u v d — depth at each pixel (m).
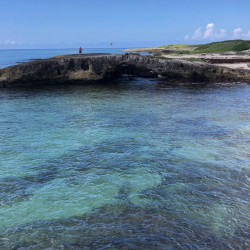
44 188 9.48
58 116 19.27
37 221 7.60
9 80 32.16
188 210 8.00
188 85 33.66
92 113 20.11
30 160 11.85
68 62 33.62
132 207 8.21
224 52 68.56
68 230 7.18
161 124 17.05
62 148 13.20
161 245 6.55
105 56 34.59
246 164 11.13
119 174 10.49
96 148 13.20
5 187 9.56
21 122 17.77
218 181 9.77
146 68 35.34
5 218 7.76
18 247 6.57
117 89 31.33
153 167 11.05
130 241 6.70
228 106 21.77
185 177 10.13
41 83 33.72
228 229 7.12
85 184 9.74
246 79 34.84
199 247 6.48
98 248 6.48
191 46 120.81
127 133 15.38
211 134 14.91
